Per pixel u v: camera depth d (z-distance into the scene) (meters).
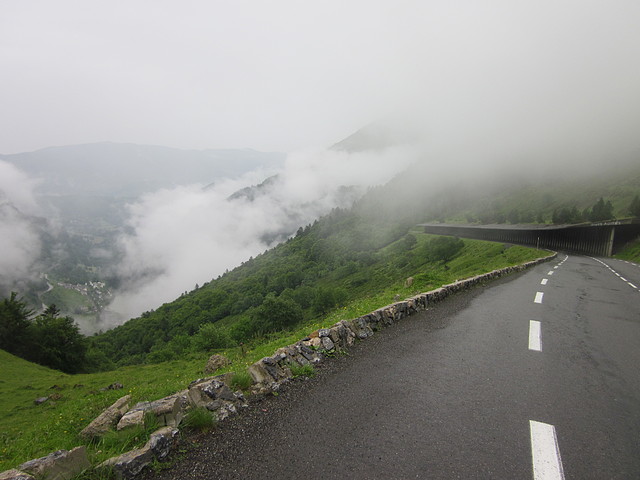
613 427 5.16
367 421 5.31
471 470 4.12
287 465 4.26
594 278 25.08
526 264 32.19
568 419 5.37
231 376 6.59
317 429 5.11
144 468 4.33
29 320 53.75
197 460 4.46
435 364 7.72
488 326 10.93
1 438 11.89
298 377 7.21
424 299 13.83
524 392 6.30
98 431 5.78
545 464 4.25
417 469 4.14
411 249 146.25
